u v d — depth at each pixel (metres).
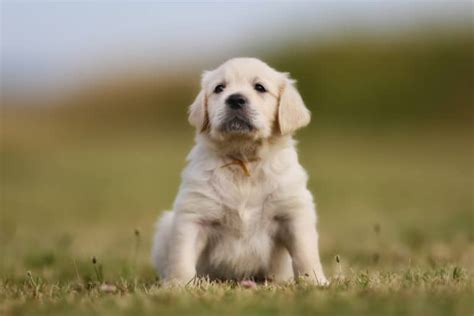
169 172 25.48
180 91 45.72
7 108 44.41
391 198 17.61
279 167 6.54
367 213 14.76
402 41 42.16
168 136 38.78
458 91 37.66
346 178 22.20
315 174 23.27
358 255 8.83
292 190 6.47
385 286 5.57
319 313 4.59
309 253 6.38
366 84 38.88
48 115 43.31
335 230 12.12
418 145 31.23
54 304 5.23
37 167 27.72
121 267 7.94
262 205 6.48
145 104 44.94
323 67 40.12
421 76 39.06
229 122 6.53
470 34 41.81
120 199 18.52
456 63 39.62
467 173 23.20
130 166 27.59
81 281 6.81
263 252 6.53
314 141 32.69
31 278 6.47
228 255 6.51
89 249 9.88
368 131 34.69
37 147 34.81
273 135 6.78
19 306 5.21
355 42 42.22
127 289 6.06
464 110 36.34
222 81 6.89
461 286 5.46
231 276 6.64
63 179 23.91
